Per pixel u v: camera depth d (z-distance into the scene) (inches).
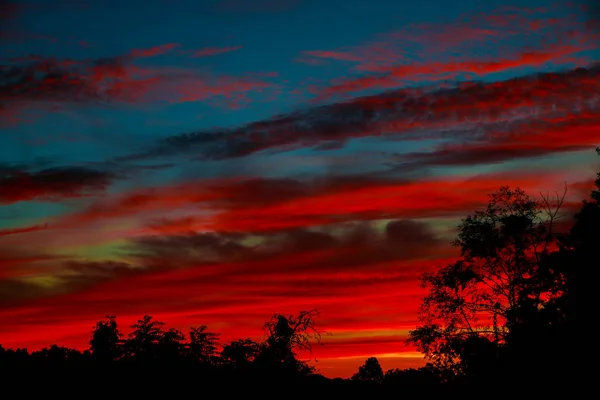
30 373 1962.4
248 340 1870.1
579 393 1425.9
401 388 1838.1
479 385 1542.8
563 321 1503.4
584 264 1545.3
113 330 2087.8
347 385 1961.1
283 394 1831.9
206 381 1905.8
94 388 1898.4
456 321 1617.9
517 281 1587.1
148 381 1924.2
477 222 1651.1
